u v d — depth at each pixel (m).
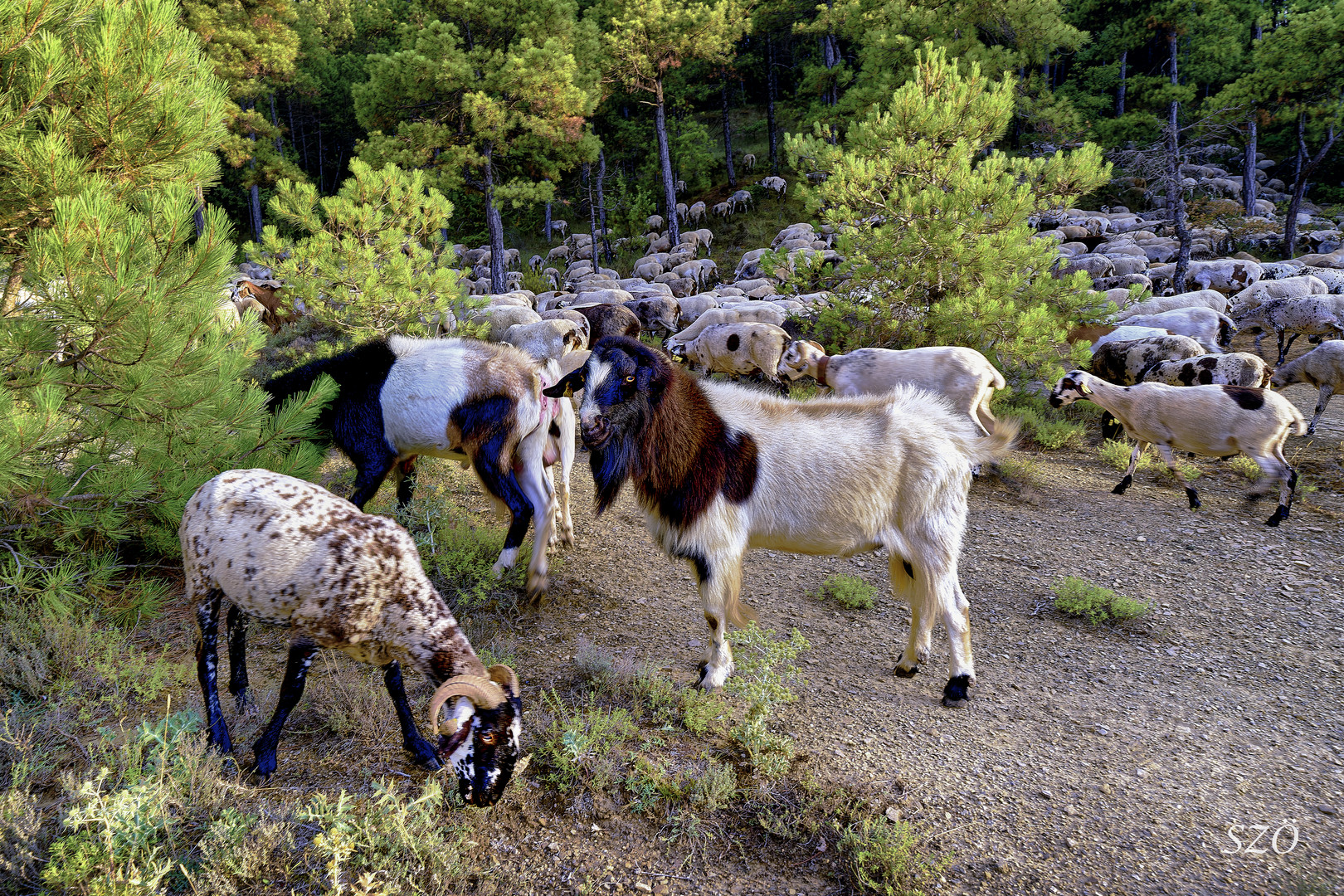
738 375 12.78
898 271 10.87
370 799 3.26
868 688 4.63
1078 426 10.47
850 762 3.84
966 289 10.76
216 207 4.70
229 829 2.89
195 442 4.87
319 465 5.51
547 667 4.57
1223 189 37.06
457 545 5.87
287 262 11.10
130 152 5.05
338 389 5.62
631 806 3.43
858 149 12.62
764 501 4.35
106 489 4.56
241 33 30.58
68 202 4.12
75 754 3.43
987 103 11.95
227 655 4.42
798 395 11.23
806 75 38.62
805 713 4.29
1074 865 3.22
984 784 3.73
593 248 32.53
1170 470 8.02
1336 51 25.80
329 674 4.23
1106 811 3.58
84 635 4.24
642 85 34.25
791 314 13.30
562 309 15.48
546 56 23.53
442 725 2.87
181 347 4.57
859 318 11.22
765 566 6.50
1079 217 32.31
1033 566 6.51
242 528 3.27
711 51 31.92
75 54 4.80
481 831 3.22
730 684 4.42
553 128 24.67
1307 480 8.52
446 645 3.30
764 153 46.50
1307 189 39.97
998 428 4.59
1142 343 10.78
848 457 4.34
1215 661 5.06
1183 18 30.09
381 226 11.59
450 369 5.44
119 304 4.22
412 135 23.92
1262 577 6.27
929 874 3.10
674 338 14.84
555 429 6.26
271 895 2.80
